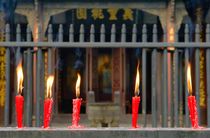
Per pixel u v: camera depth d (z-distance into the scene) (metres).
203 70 24.41
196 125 6.23
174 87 10.22
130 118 29.28
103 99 31.05
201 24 24.56
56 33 26.72
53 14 24.14
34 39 23.69
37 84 10.02
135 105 6.43
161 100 11.02
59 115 29.28
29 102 10.02
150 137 5.83
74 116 6.32
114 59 31.09
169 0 24.05
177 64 10.13
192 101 6.32
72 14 27.22
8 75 9.93
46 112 6.36
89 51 31.12
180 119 12.73
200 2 24.41
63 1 24.11
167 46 10.07
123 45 10.04
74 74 30.98
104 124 21.66
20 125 6.27
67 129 5.84
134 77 30.88
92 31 10.18
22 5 24.09
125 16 27.36
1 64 26.11
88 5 24.22
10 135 5.77
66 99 30.61
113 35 10.17
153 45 10.07
